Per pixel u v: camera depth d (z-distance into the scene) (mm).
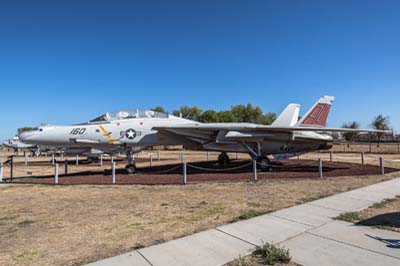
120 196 8180
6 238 4652
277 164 17844
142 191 8930
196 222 5387
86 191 9117
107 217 5887
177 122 14312
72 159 28453
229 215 5844
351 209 6156
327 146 16297
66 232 4930
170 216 5871
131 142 13258
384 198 7223
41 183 10789
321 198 7363
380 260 3547
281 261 3547
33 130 12148
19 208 6840
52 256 3863
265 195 7941
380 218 5414
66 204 7238
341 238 4355
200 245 4148
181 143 14406
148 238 4527
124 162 22875
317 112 18047
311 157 26578
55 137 12156
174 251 3934
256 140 14109
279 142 15180
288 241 4254
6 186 10367
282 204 6781
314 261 3537
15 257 3846
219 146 14555
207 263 3525
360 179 10648
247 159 22672
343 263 3469
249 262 3537
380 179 10531
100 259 3717
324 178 11031
